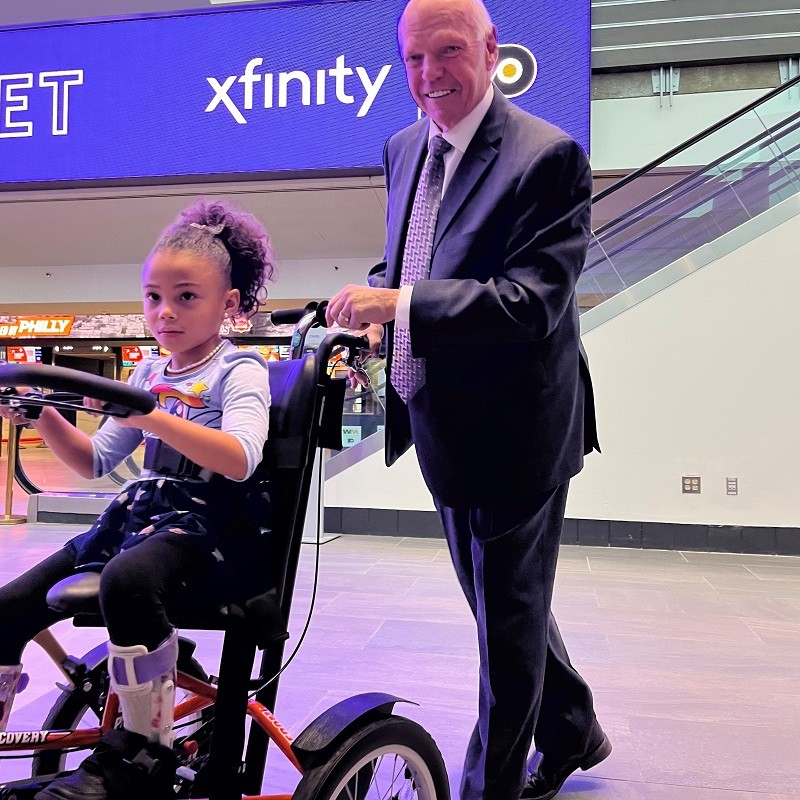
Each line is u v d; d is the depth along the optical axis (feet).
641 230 17.51
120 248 28.45
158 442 3.83
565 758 5.31
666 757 6.13
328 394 3.87
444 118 4.19
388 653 8.79
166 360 4.10
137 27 19.29
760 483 16.08
